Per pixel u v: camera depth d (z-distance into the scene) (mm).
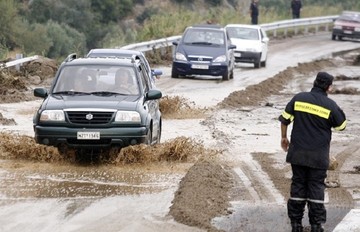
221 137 32000
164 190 22391
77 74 27703
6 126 32938
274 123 37250
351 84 58594
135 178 23938
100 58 29047
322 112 18297
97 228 18266
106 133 25250
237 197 21781
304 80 61281
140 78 27969
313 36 106000
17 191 21797
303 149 18281
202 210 19969
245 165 26438
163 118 37406
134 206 20438
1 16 78250
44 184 22750
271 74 61906
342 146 30938
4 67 46625
